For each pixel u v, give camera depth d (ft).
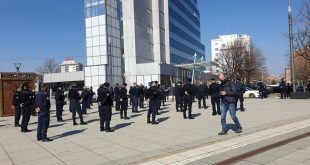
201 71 244.22
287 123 42.86
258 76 264.72
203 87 71.05
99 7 144.77
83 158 27.78
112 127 45.32
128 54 182.70
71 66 405.59
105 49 142.82
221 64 240.53
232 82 36.50
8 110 72.79
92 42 146.10
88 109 82.48
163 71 172.86
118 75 151.94
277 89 158.20
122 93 55.26
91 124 50.06
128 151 29.68
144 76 174.19
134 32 183.62
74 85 50.16
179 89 64.75
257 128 39.58
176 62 247.09
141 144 32.58
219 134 36.11
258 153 26.96
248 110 62.95
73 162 26.58
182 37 269.64
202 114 58.70
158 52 214.48
